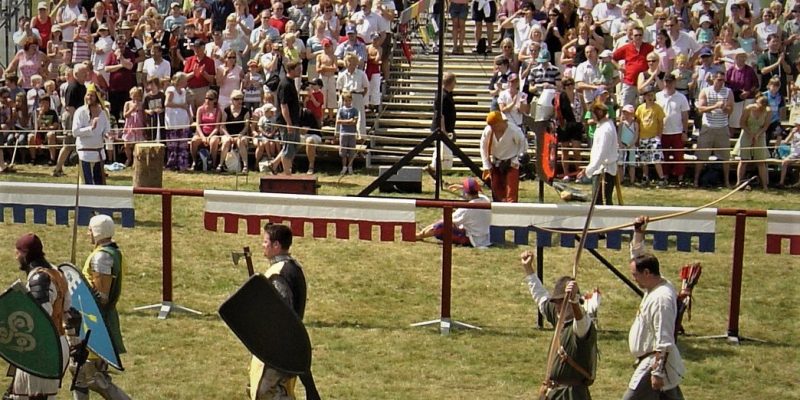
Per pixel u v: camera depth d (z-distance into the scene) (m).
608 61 36.38
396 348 21.14
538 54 36.88
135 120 36.75
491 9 41.47
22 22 41.12
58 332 15.79
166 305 22.81
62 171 35.59
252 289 14.90
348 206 21.94
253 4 41.72
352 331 22.02
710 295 24.80
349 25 38.34
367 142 37.19
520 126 35.94
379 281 25.19
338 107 37.53
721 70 36.72
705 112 35.38
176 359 20.38
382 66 39.31
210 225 22.42
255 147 36.28
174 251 27.02
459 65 41.00
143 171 32.75
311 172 36.22
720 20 42.59
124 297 23.67
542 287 16.64
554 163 27.88
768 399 19.23
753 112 34.88
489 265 26.44
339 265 26.20
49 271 15.93
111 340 16.58
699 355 21.16
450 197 32.69
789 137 35.25
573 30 38.69
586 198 30.33
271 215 22.19
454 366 20.28
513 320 22.88
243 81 36.81
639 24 37.22
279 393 15.86
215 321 22.47
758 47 39.34
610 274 25.94
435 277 25.55
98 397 18.70
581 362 15.66
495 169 29.59
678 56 36.84
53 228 28.64
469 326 22.22
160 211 30.77
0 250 26.73
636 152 35.16
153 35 39.94
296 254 26.94
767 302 24.42
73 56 40.16
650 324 16.17
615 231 21.42
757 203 32.94
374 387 19.22
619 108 36.53
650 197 33.28
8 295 15.43
